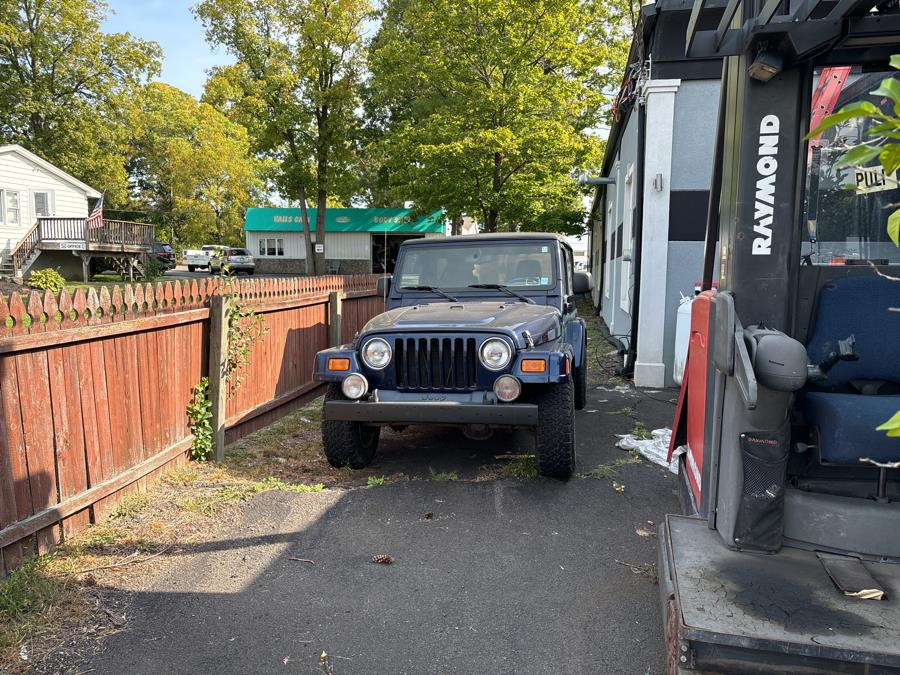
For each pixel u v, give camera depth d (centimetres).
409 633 298
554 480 489
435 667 273
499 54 1767
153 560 363
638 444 572
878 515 230
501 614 313
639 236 865
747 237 245
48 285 1927
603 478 493
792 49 224
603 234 1738
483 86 1831
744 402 229
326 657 280
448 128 1900
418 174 2025
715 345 249
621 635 295
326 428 495
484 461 538
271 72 3234
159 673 269
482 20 1794
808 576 216
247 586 338
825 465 241
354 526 412
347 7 3100
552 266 575
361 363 470
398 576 350
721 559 230
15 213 2750
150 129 5588
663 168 805
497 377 447
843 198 268
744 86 240
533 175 1923
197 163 5172
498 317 481
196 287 521
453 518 424
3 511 329
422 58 1942
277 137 3316
